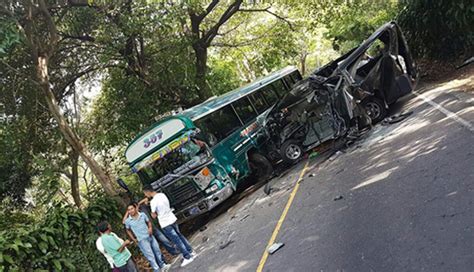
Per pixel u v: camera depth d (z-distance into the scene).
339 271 5.41
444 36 15.76
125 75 17.78
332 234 6.61
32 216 15.67
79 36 15.95
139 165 11.52
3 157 15.20
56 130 16.69
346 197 7.88
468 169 6.44
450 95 11.42
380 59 12.68
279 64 24.23
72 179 17.97
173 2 14.13
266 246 7.51
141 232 8.95
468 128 8.10
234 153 12.58
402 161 8.25
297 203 9.05
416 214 5.90
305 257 6.27
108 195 12.21
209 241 9.91
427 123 9.83
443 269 4.49
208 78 20.00
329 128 12.38
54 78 16.77
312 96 12.52
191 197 11.36
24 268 8.66
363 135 11.95
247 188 13.62
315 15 21.69
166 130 11.27
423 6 16.08
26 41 11.07
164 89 17.78
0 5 10.89
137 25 13.76
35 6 12.38
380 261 5.20
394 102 13.73
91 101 20.67
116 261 8.30
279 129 13.17
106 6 13.97
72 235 9.95
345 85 11.83
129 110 17.81
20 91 15.37
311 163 12.05
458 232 5.02
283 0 20.89
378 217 6.39
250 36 25.80
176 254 10.32
